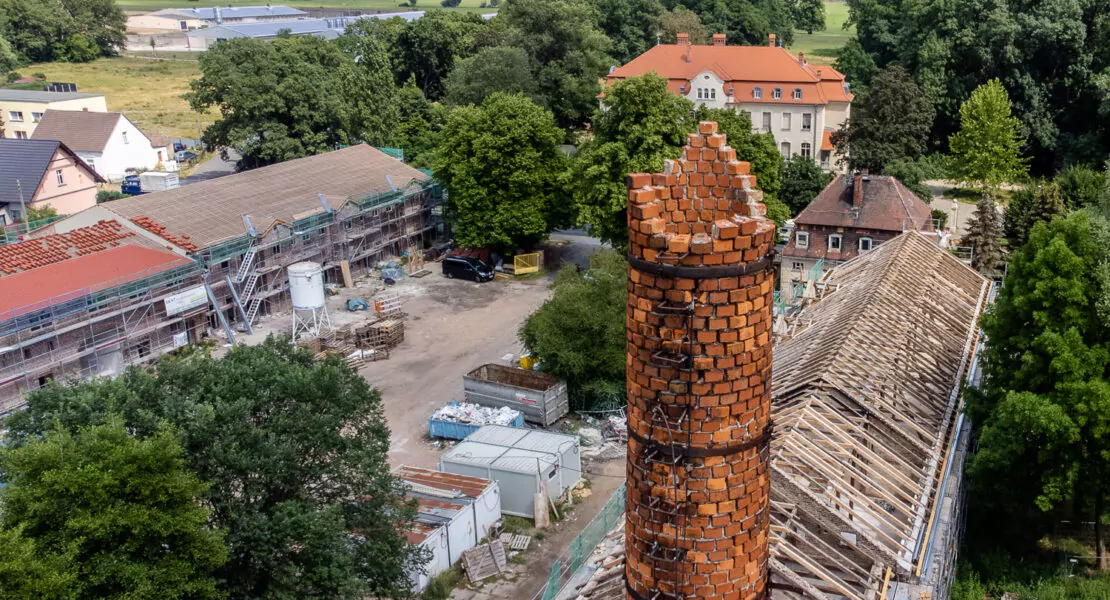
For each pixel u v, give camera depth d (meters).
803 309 47.84
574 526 44.03
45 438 28.97
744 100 106.69
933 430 33.69
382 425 36.56
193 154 122.88
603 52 129.88
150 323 60.72
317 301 64.25
